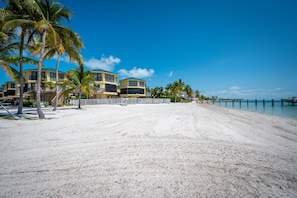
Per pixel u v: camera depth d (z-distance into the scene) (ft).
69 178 9.96
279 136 21.83
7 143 17.29
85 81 69.56
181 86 244.01
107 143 17.48
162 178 10.03
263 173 10.89
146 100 151.33
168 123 31.09
